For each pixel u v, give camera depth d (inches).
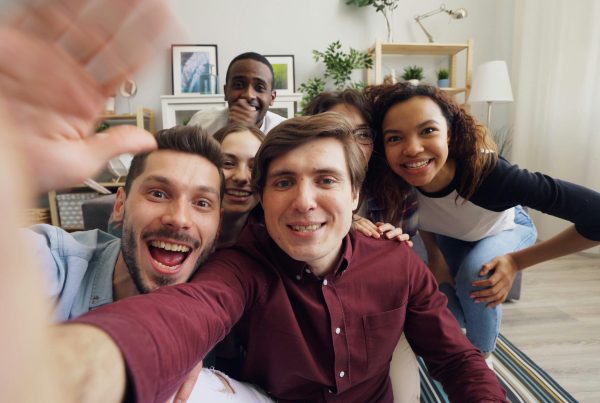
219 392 26.1
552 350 60.2
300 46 130.3
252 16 127.4
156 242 29.8
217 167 31.1
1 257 5.2
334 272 28.8
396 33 132.9
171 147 29.0
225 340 33.9
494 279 48.4
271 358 28.7
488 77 113.2
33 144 11.5
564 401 48.8
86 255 30.2
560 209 41.6
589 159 109.2
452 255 63.7
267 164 26.5
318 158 25.2
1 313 5.2
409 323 32.5
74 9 11.2
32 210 6.0
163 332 16.0
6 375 5.3
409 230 52.5
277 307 27.7
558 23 114.9
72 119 12.7
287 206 25.6
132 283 31.0
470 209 49.4
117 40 11.8
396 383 34.7
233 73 70.1
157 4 11.6
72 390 10.6
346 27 131.0
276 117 80.6
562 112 114.7
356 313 29.0
